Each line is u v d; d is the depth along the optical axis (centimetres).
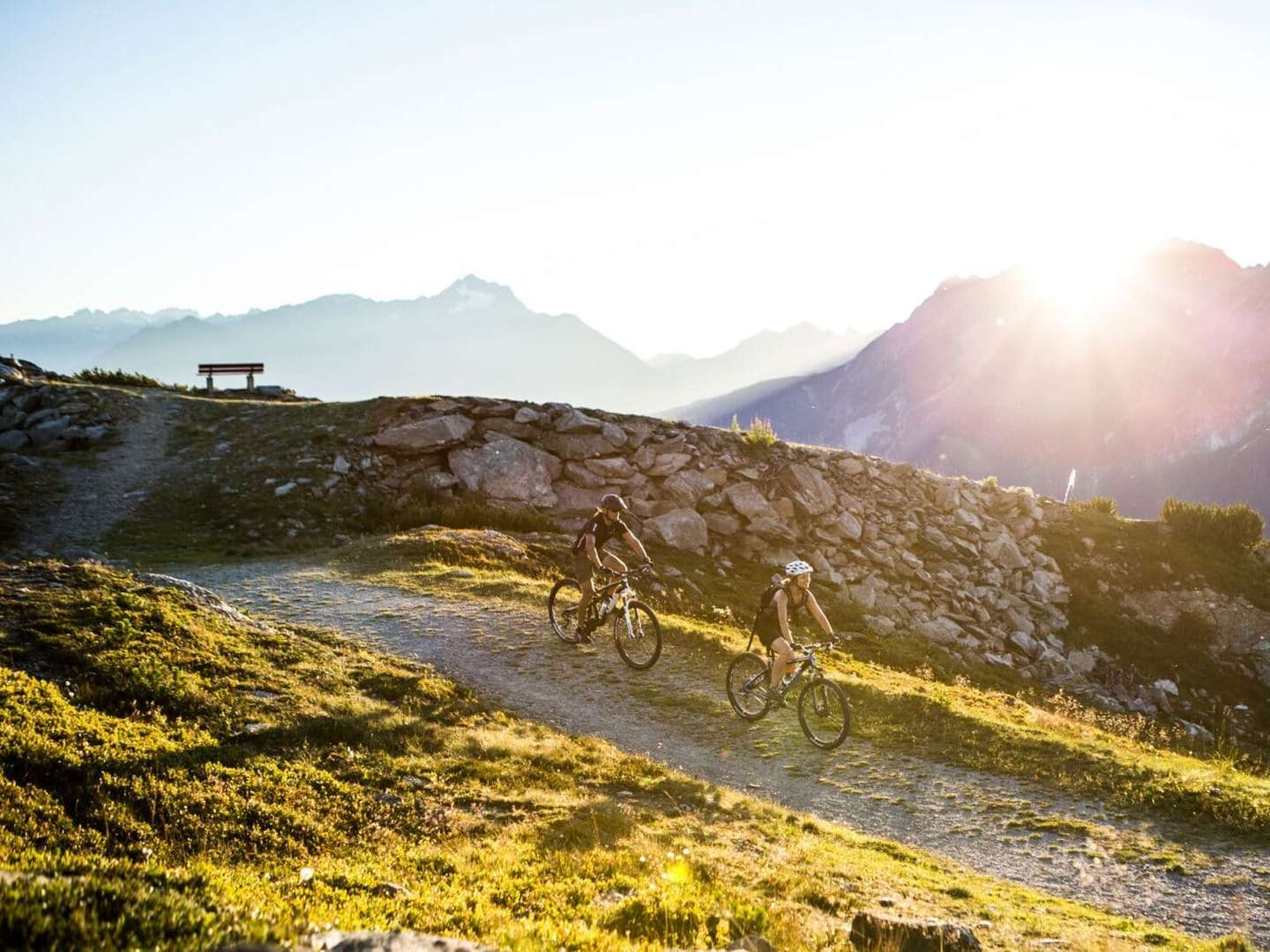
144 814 842
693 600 2986
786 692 1482
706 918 684
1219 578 4131
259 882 636
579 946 562
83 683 1175
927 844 1166
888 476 4275
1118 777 1397
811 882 860
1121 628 3809
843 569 3612
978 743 1545
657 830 995
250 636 1558
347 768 1084
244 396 4762
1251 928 940
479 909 642
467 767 1148
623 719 1541
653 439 3994
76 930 378
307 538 3003
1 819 745
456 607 2102
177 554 2689
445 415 3831
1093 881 1066
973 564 3912
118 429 3669
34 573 1567
